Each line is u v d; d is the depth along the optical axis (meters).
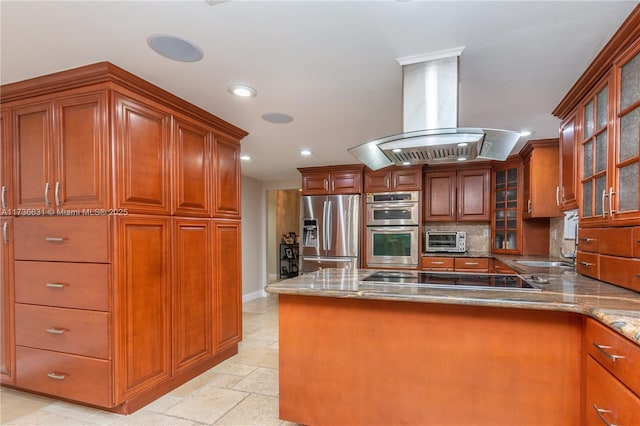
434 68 1.85
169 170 2.33
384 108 2.61
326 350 1.83
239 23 1.52
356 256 4.80
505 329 1.54
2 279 2.21
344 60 1.86
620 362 1.14
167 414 2.08
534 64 1.89
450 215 4.67
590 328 1.36
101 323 1.95
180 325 2.41
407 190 4.65
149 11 1.42
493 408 1.55
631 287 1.53
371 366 1.75
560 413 1.47
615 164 1.61
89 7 1.39
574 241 3.30
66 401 2.19
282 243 7.94
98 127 1.93
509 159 4.11
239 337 3.08
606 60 1.65
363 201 4.86
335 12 1.44
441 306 1.63
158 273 2.22
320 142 3.61
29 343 2.13
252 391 2.39
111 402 1.93
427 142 1.86
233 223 3.03
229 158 3.00
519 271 2.64
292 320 1.89
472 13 1.44
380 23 1.52
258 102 2.47
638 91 1.43
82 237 1.98
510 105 2.51
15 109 2.15
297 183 6.04
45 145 2.07
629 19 1.38
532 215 3.57
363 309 1.76
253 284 5.91
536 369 1.50
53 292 2.06
